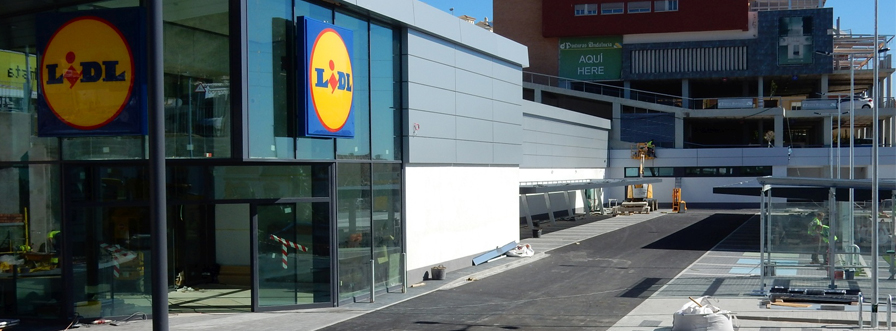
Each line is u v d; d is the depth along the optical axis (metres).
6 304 16.70
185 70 16.12
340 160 18.30
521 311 17.33
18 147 16.61
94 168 16.55
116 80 15.74
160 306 8.84
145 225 16.75
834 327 15.13
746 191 31.47
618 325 15.59
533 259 27.67
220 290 19.89
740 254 28.88
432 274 22.44
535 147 44.09
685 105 68.56
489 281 22.22
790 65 67.75
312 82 17.12
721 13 68.31
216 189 16.83
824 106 63.53
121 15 15.70
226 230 21.50
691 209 60.75
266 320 16.12
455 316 16.69
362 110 19.30
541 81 73.31
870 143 68.12
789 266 19.50
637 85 75.88
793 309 17.00
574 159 52.66
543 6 72.19
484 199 26.77
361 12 19.09
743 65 68.69
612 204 63.50
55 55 16.00
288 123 17.02
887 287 18.94
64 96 15.97
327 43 17.59
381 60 20.14
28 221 16.55
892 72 67.44
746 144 72.88
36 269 16.50
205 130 16.05
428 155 22.19
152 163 8.85
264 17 16.44
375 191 19.81
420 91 21.69
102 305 16.56
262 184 17.08
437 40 22.73
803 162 61.72
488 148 26.81
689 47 69.62
